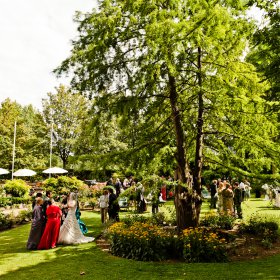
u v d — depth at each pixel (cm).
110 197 1348
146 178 930
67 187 2553
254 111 949
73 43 946
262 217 1288
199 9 898
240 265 794
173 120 1062
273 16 670
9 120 4916
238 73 992
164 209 1834
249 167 1056
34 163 4431
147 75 884
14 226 1542
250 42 723
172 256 888
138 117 996
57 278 727
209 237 889
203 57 1055
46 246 1038
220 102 980
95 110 958
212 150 1213
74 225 1120
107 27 873
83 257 911
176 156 1075
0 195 2317
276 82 716
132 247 898
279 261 830
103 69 916
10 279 732
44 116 4506
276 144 981
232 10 884
